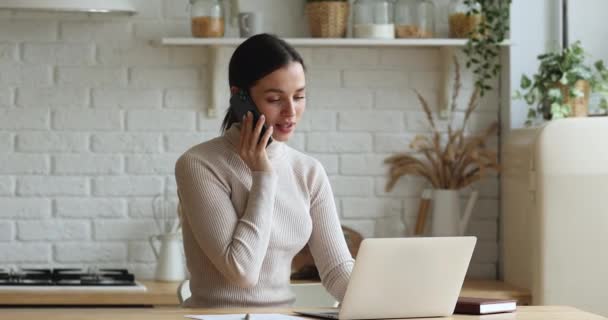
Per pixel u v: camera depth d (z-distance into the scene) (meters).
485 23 4.18
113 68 4.20
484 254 4.38
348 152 4.31
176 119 4.23
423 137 4.32
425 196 4.27
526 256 3.94
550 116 4.12
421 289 2.22
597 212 3.78
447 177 4.28
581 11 4.26
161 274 4.08
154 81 4.22
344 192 4.31
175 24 4.22
